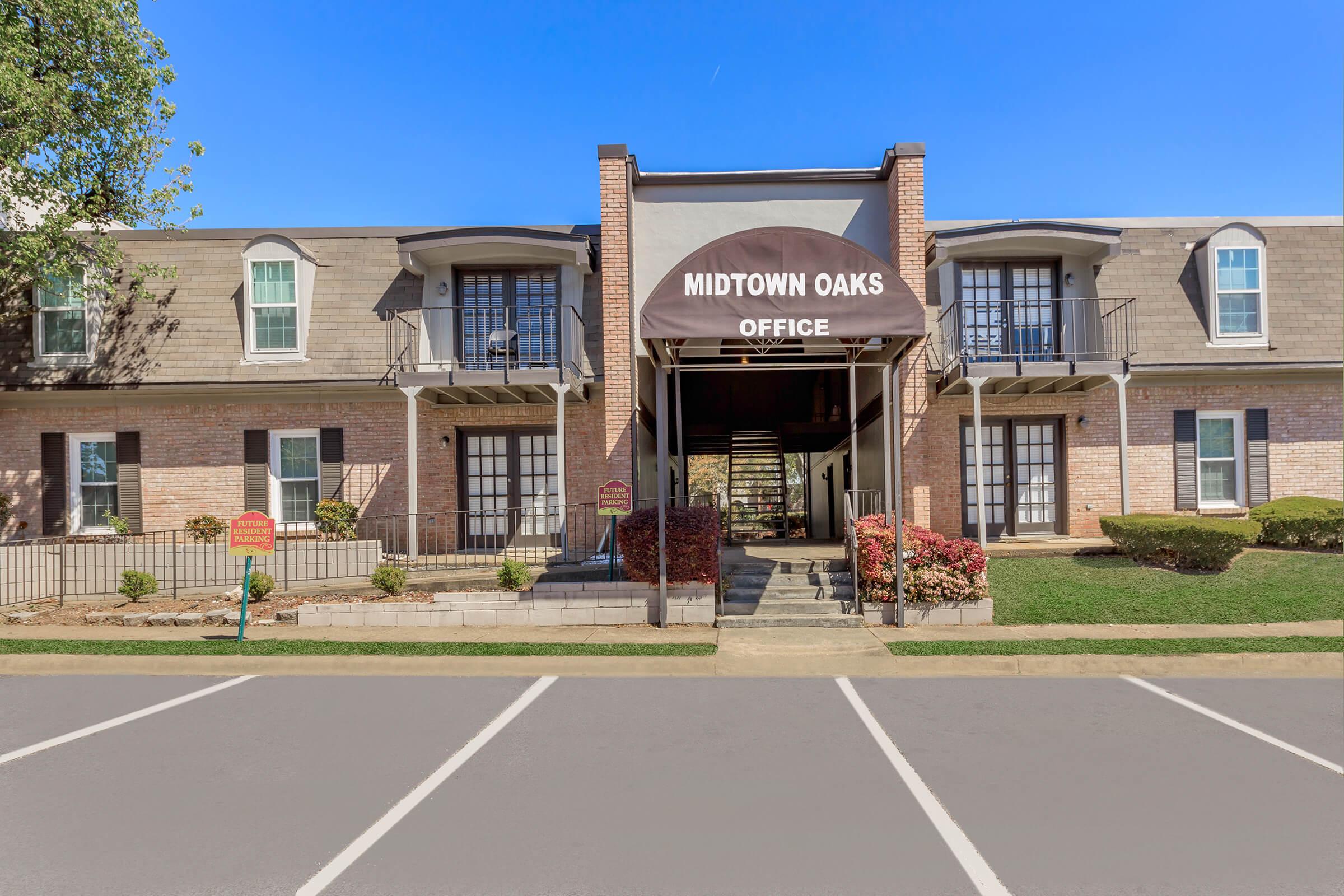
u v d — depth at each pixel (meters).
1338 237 15.99
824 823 4.54
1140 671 8.26
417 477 14.72
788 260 9.41
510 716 6.77
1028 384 15.02
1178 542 12.35
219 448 15.65
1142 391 15.71
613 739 6.12
